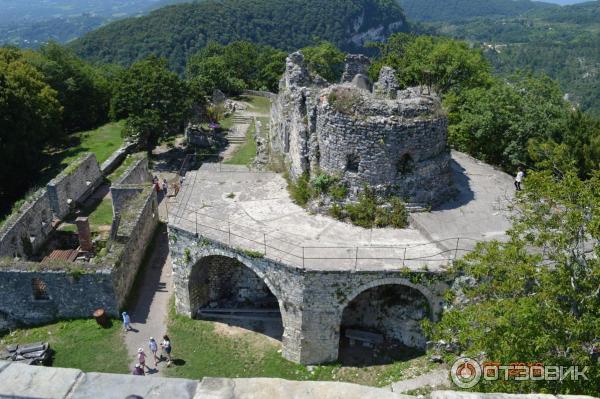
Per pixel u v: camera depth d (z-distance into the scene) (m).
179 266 23.47
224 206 24.81
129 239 26.55
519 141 33.03
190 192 26.30
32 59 61.22
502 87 35.44
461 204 24.64
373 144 22.50
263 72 80.12
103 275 23.53
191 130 50.31
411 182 23.36
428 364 20.62
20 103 45.69
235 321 24.23
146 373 21.09
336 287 19.88
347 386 6.56
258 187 27.09
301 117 25.22
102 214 35.75
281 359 21.78
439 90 44.47
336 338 20.98
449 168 24.92
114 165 44.22
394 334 22.52
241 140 51.22
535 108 33.28
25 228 30.00
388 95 29.67
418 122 22.50
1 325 24.78
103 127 61.91
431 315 20.59
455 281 19.75
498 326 14.37
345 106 22.72
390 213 23.03
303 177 25.16
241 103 64.75
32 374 6.73
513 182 27.59
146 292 26.55
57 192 33.94
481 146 35.03
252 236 22.00
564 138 32.16
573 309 14.66
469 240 21.50
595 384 13.56
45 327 24.33
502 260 15.97
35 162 47.91
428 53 49.59
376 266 19.83
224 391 6.50
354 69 37.94
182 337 23.23
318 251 20.81
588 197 15.46
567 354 14.02
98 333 23.52
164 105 47.19
